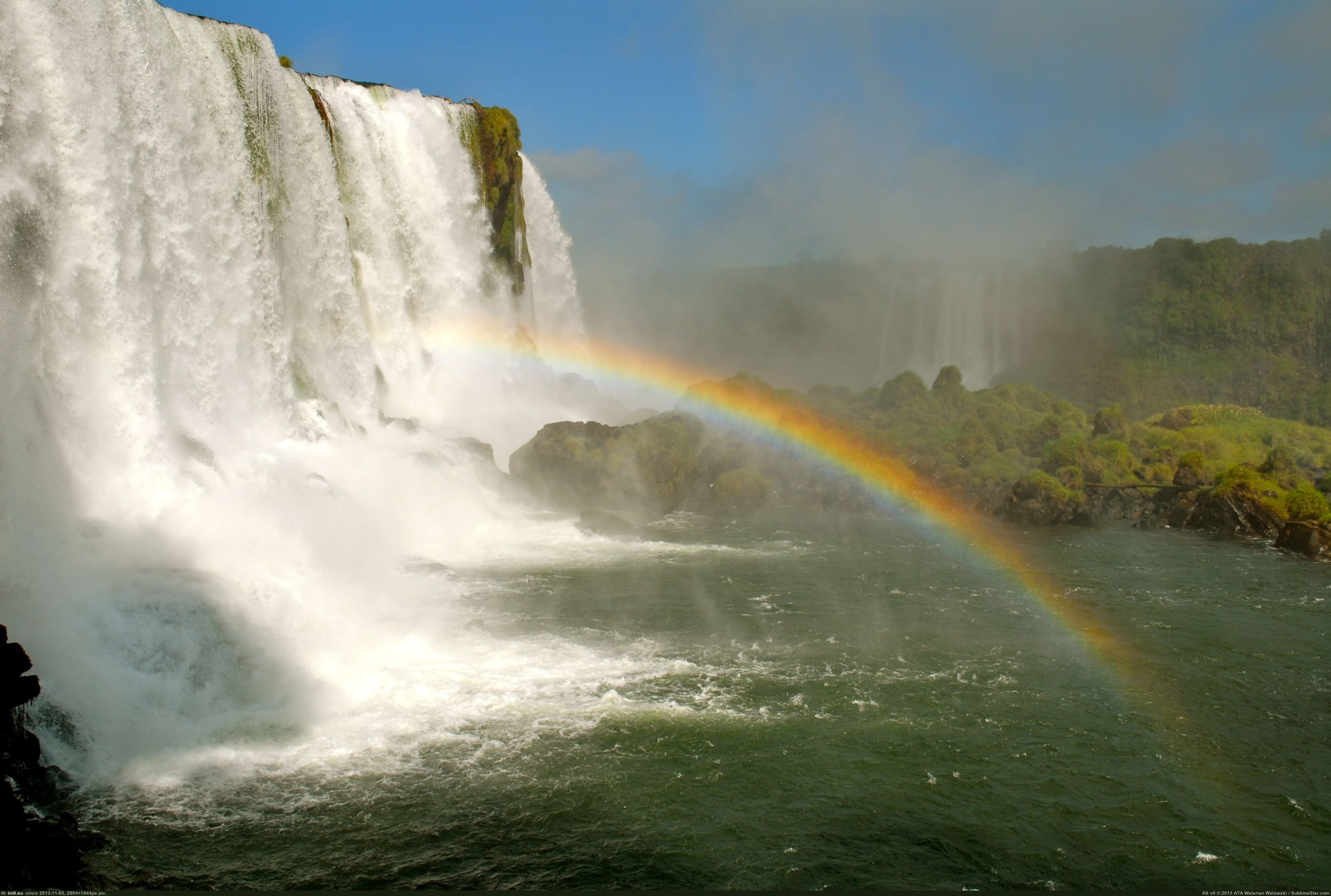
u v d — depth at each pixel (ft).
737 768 56.34
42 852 42.91
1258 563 115.85
